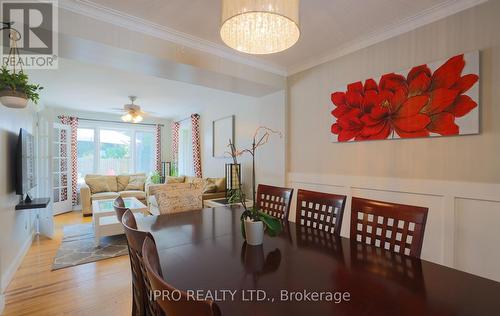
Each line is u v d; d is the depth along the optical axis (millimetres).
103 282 2391
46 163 3988
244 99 4461
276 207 2100
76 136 5859
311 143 3115
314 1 1909
